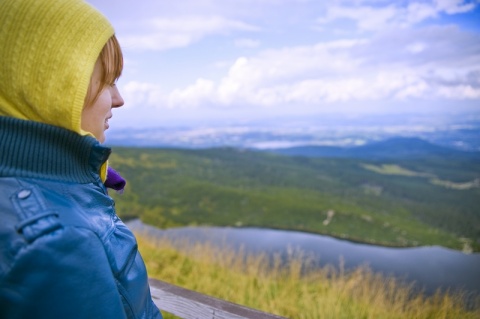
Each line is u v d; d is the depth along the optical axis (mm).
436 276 27844
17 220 542
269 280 6383
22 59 601
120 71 769
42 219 545
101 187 723
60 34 614
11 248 520
